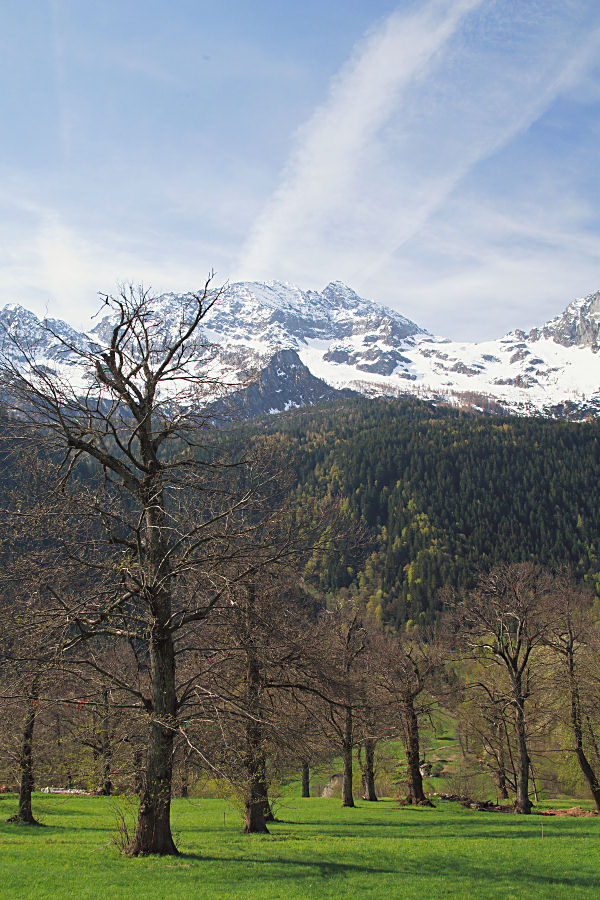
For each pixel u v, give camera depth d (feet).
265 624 54.39
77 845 61.41
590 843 69.92
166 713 48.26
